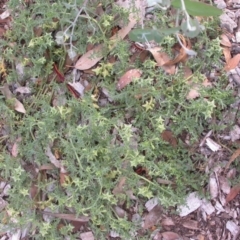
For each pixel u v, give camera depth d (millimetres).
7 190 590
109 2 588
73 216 580
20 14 586
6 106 582
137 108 570
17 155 593
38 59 579
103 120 553
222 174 586
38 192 584
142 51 585
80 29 580
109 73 577
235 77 588
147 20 593
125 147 536
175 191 572
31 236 595
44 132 564
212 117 579
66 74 605
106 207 566
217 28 587
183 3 402
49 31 597
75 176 566
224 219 588
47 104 575
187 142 581
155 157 559
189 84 564
